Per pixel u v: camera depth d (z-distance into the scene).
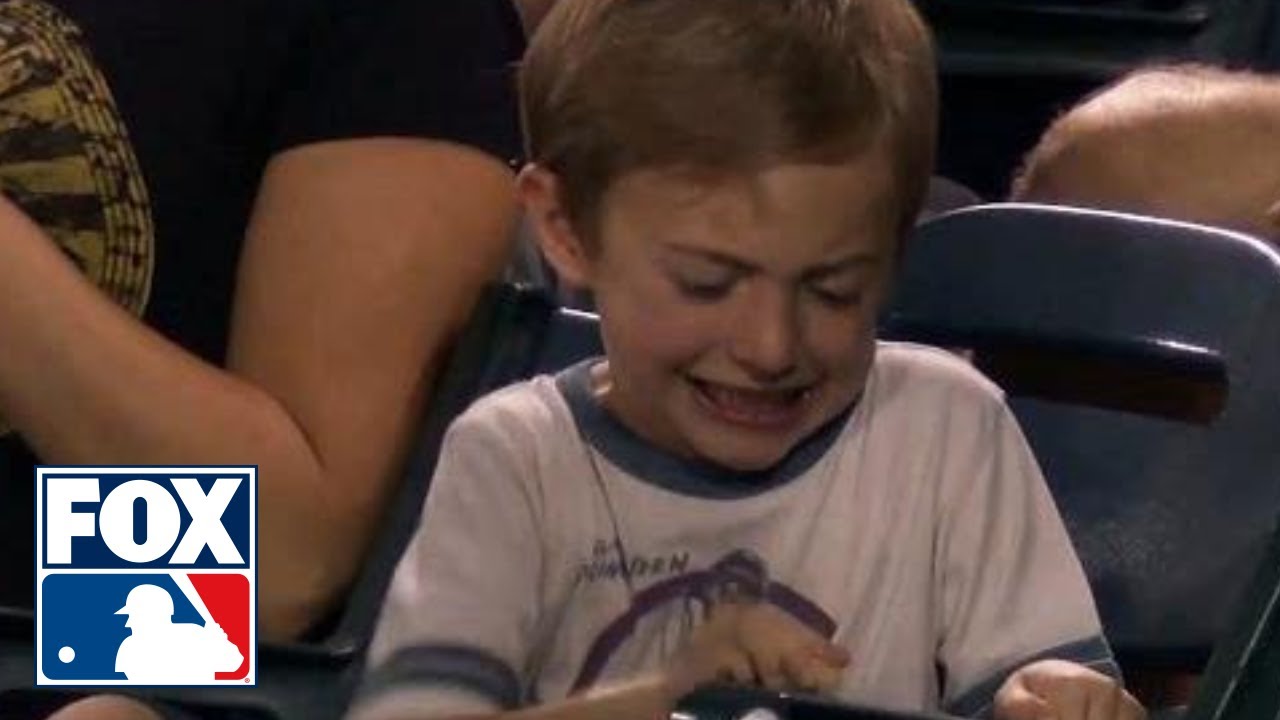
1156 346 4.49
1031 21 7.49
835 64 3.46
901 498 3.76
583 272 3.66
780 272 3.48
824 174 3.45
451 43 4.43
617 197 3.54
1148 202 5.00
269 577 4.30
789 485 3.75
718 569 3.76
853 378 3.61
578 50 3.58
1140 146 5.03
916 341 4.63
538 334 4.30
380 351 4.35
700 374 3.56
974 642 3.76
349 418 4.34
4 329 4.30
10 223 4.31
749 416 3.59
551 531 3.77
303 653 4.07
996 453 3.82
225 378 4.34
